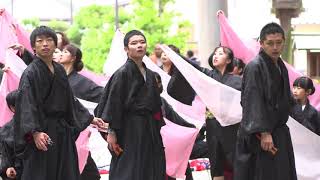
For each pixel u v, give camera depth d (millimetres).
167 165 19156
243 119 14914
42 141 14438
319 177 18781
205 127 20766
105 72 21703
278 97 15133
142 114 16312
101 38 83562
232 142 19344
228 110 19141
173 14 82438
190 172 20359
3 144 15922
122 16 83375
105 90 16406
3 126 16125
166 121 19109
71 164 15328
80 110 15797
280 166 15211
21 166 15625
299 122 19719
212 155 19859
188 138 19125
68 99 15328
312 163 18844
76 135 15742
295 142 18859
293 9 39438
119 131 16344
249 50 21734
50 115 15023
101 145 21078
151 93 16375
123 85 16156
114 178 16312
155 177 16531
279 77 15133
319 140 18797
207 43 30609
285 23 39594
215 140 19703
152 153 16531
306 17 49625
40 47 14828
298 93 19781
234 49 21812
